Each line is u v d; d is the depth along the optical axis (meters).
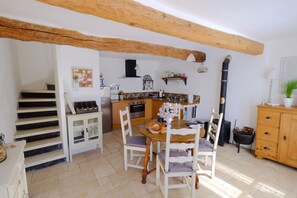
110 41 2.86
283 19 2.04
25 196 1.77
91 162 3.04
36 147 2.88
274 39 3.07
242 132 3.45
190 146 1.92
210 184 2.40
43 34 2.26
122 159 3.16
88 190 2.27
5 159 1.46
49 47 4.49
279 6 1.66
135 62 5.64
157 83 6.29
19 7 1.74
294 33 2.67
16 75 3.59
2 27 2.00
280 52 3.12
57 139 3.19
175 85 5.54
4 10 1.83
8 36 2.07
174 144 1.90
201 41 2.22
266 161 3.05
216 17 2.00
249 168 2.81
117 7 1.39
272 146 2.93
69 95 3.35
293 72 2.98
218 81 4.20
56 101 3.47
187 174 1.99
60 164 2.97
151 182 2.45
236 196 2.15
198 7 1.73
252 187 2.33
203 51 4.36
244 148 3.64
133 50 3.15
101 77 5.00
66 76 3.28
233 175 2.62
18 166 1.52
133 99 5.47
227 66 3.67
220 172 2.70
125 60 5.59
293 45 2.96
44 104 3.72
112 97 5.31
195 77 4.81
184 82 5.17
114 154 3.38
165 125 2.65
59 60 2.92
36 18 2.07
